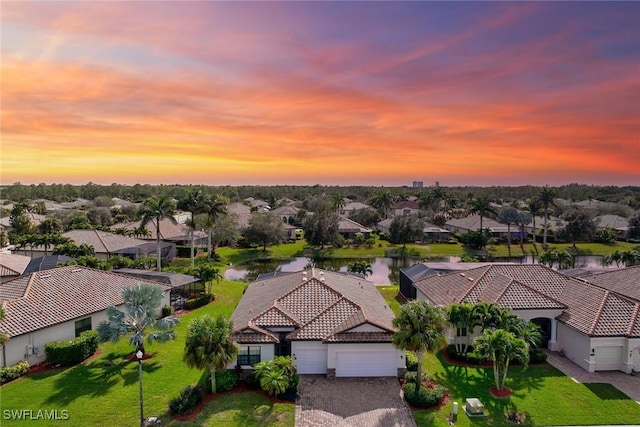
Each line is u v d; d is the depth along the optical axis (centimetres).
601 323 3027
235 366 2811
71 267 3875
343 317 3031
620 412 2444
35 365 2978
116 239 7181
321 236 9038
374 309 3341
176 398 2403
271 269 7344
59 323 3114
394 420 2330
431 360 3145
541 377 2889
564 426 2305
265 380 2478
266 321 2970
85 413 2362
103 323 2855
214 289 5400
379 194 13612
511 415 2389
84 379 2778
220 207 7344
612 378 2877
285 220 12719
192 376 2836
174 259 7675
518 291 3484
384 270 7306
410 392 2525
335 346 2838
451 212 13712
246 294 4059
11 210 11469
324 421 2303
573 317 3225
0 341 2514
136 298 2914
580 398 2600
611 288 3966
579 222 9694
